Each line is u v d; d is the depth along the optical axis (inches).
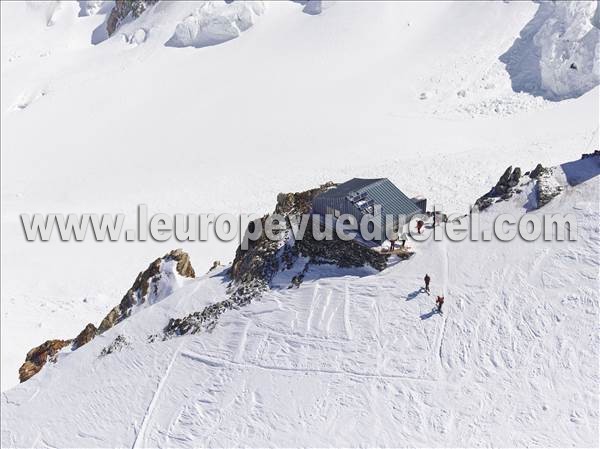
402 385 1181.7
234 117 3449.8
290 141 3102.9
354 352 1259.8
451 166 2299.5
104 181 3129.9
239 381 1293.1
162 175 3056.1
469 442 1073.5
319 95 3469.5
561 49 2989.7
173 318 1525.6
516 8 3597.4
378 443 1109.1
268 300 1429.6
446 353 1209.4
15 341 1991.9
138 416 1307.8
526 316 1224.2
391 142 2876.5
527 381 1136.2
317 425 1164.5
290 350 1309.1
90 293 2196.1
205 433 1220.5
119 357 1482.5
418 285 1332.4
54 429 1364.4
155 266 1754.4
